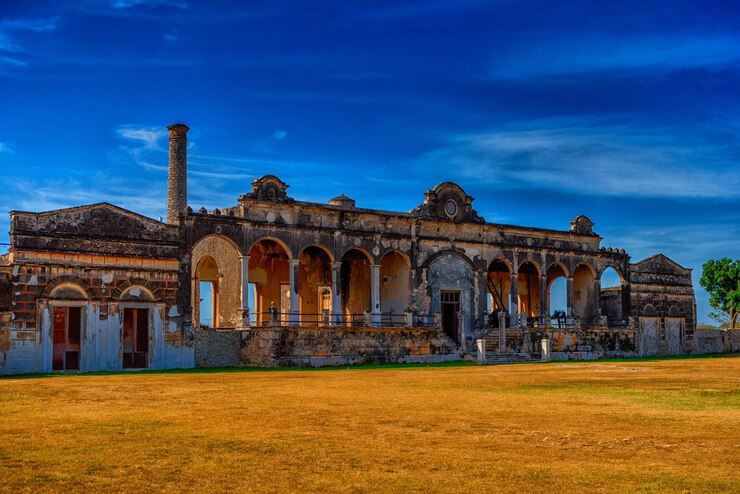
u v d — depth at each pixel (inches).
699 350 2672.2
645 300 2524.6
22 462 471.5
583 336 2257.6
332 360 1738.4
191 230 1689.2
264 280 2044.8
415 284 2038.6
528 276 2561.5
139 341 1604.3
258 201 1804.9
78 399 829.2
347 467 463.5
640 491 410.9
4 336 1457.9
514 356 1982.0
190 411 716.7
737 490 413.7
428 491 408.8
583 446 538.0
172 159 2153.1
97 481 426.0
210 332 1690.5
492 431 600.7
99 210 1581.0
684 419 674.8
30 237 1496.1
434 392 932.0
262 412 710.5
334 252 1913.1
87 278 1550.2
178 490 408.5
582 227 2410.2
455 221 2134.6
